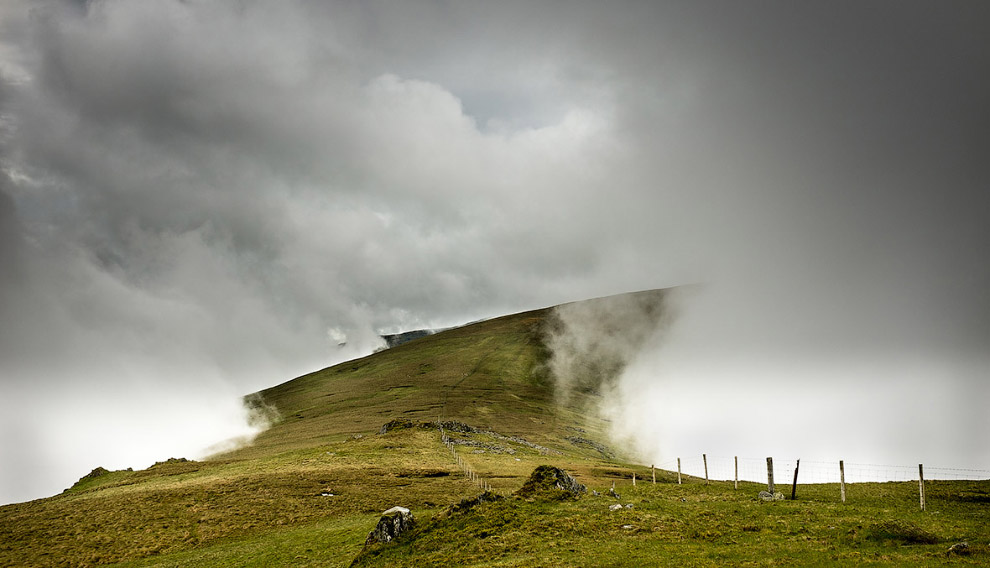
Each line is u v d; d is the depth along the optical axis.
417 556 45.84
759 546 38.94
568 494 54.25
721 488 61.03
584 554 40.50
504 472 104.19
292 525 73.06
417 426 153.25
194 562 60.06
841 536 39.34
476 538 46.81
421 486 91.44
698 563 36.66
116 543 68.81
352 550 55.22
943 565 32.94
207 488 91.31
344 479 96.06
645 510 49.44
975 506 47.31
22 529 74.31
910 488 56.03
